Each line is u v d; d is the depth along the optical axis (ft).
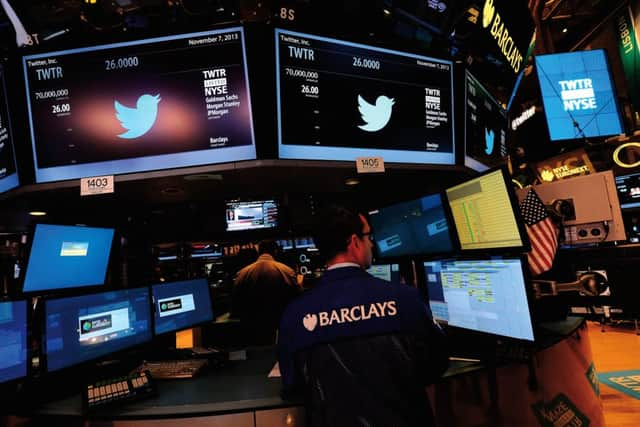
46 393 4.75
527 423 5.09
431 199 6.57
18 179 5.87
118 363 5.99
